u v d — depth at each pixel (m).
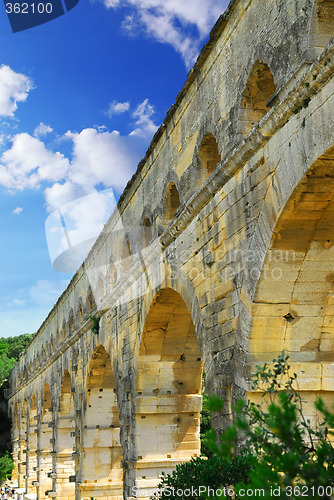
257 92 16.77
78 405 43.50
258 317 15.53
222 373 17.16
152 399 26.89
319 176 13.15
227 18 17.95
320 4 13.31
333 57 11.82
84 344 41.75
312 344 15.94
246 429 7.45
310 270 15.15
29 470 78.25
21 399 86.00
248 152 15.86
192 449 27.03
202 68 20.14
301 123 13.32
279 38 14.77
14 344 150.00
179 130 22.59
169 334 26.53
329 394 15.79
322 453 7.00
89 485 40.03
